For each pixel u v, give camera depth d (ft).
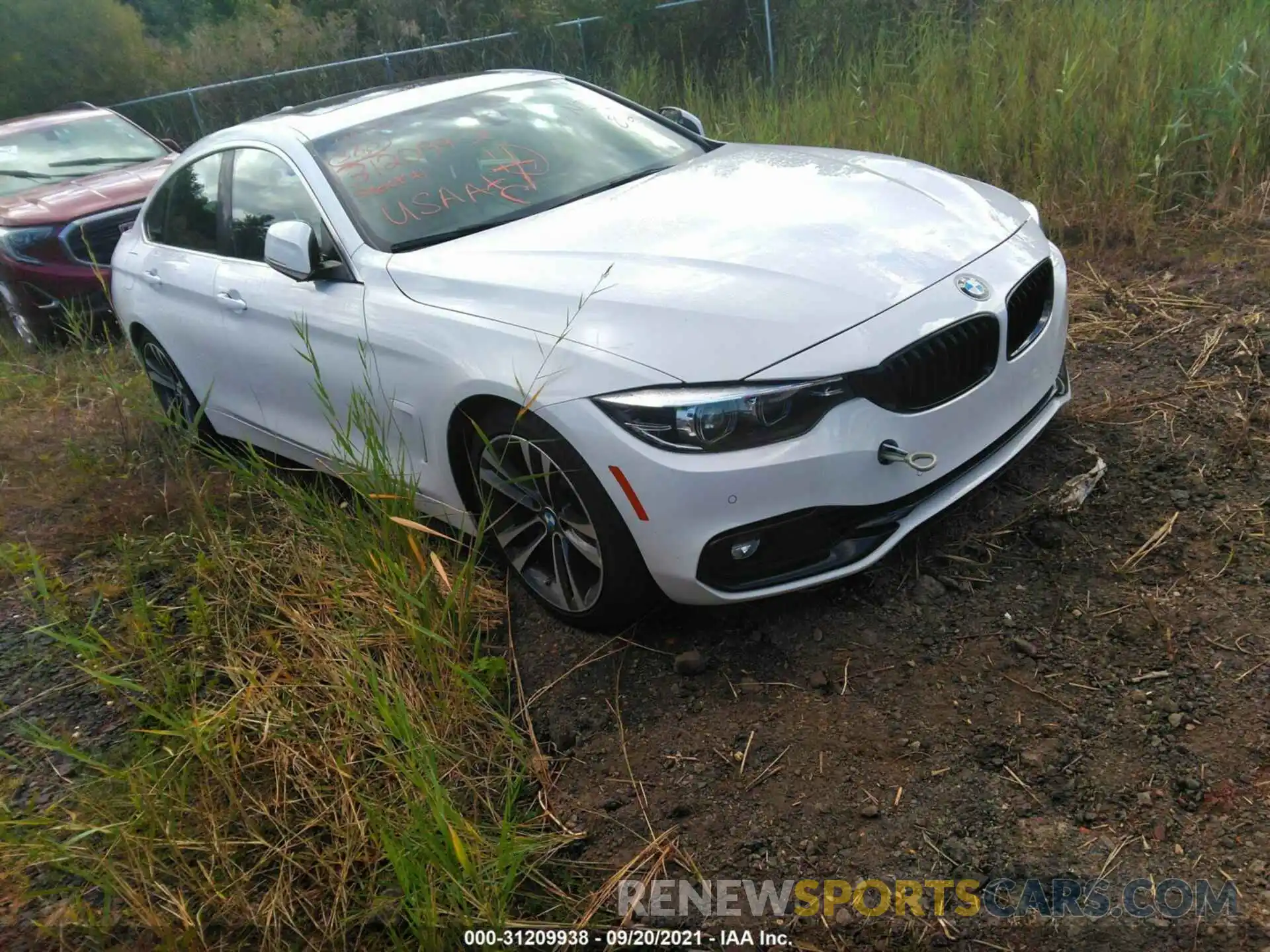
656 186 12.01
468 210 12.03
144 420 17.80
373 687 8.69
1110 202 18.13
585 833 8.30
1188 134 19.01
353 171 12.53
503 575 11.56
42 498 15.65
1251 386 12.55
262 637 10.84
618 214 11.22
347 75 43.06
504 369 9.64
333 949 7.68
